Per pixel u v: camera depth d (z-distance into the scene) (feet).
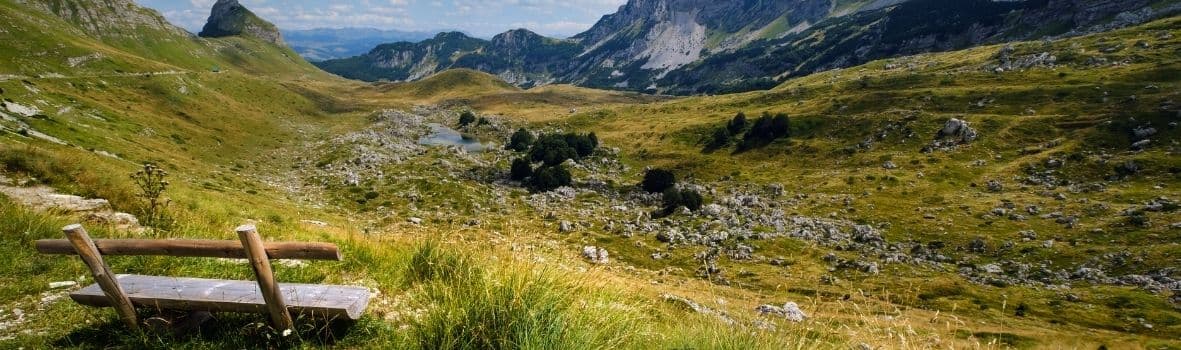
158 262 26.89
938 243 245.24
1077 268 209.15
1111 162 310.24
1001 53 579.07
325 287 20.59
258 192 239.09
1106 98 393.29
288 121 562.66
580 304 20.58
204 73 562.66
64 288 24.16
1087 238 231.30
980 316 165.37
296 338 19.03
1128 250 213.46
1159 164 295.69
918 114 427.33
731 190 359.66
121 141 252.42
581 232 254.47
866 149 402.31
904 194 316.60
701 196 343.67
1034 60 527.40
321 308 18.70
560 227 260.21
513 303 18.99
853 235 261.65
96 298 19.36
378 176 341.00
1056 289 194.29
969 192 311.47
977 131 384.27
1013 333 142.20
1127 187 283.38
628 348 19.65
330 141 464.65
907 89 510.99
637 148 490.08
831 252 235.81
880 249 241.76
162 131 335.26
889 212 290.56
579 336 18.13
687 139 491.72
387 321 21.93
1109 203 264.93
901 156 377.91
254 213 102.12
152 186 45.75
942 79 532.32
